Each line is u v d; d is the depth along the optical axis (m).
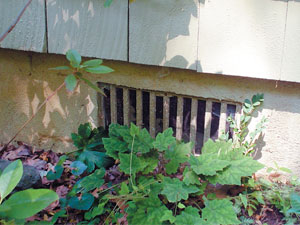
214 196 2.31
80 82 2.74
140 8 2.35
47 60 2.75
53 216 2.22
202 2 2.23
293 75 2.17
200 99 2.55
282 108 2.34
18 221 1.60
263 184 2.34
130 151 2.50
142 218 2.10
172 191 2.16
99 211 2.18
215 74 2.42
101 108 2.79
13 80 2.90
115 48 2.47
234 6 2.18
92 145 2.64
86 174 2.59
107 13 2.43
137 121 2.76
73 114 2.84
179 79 2.51
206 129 2.60
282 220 2.22
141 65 2.56
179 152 2.39
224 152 2.36
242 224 2.16
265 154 2.46
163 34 2.35
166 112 2.66
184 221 2.03
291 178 2.41
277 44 2.16
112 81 2.67
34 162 2.86
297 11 2.08
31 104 2.92
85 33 2.51
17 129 3.04
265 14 2.14
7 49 2.83
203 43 2.29
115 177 2.57
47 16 2.57
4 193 1.51
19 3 2.60
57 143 2.96
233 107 2.52
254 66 2.23
